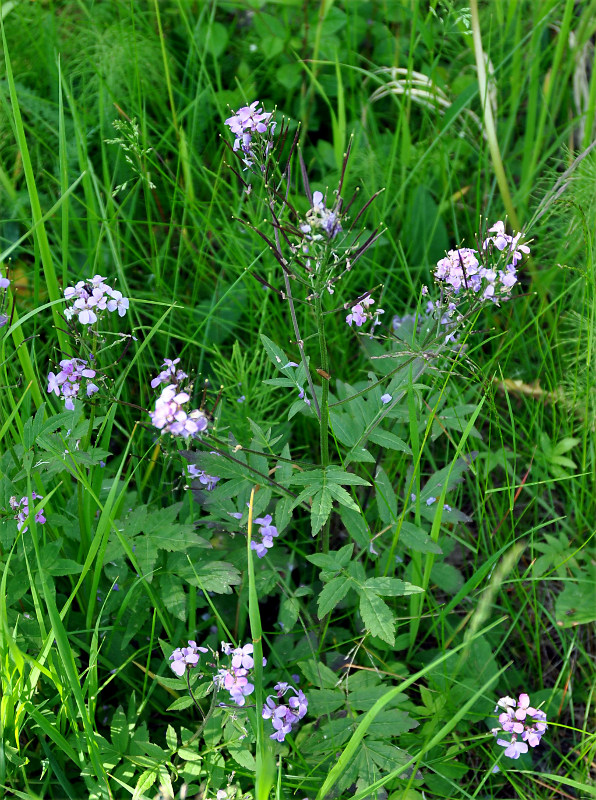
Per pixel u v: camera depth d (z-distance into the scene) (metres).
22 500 0.59
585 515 0.78
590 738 0.64
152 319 0.85
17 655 0.50
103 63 0.94
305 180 0.54
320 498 0.56
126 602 0.59
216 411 0.66
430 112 1.01
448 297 0.62
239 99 0.98
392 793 0.59
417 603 0.67
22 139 0.64
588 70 1.03
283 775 0.56
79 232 0.88
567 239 0.86
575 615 0.70
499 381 0.84
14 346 0.73
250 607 0.50
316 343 0.85
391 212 0.94
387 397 0.63
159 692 0.65
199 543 0.60
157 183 0.94
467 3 0.94
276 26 1.04
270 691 0.61
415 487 0.66
